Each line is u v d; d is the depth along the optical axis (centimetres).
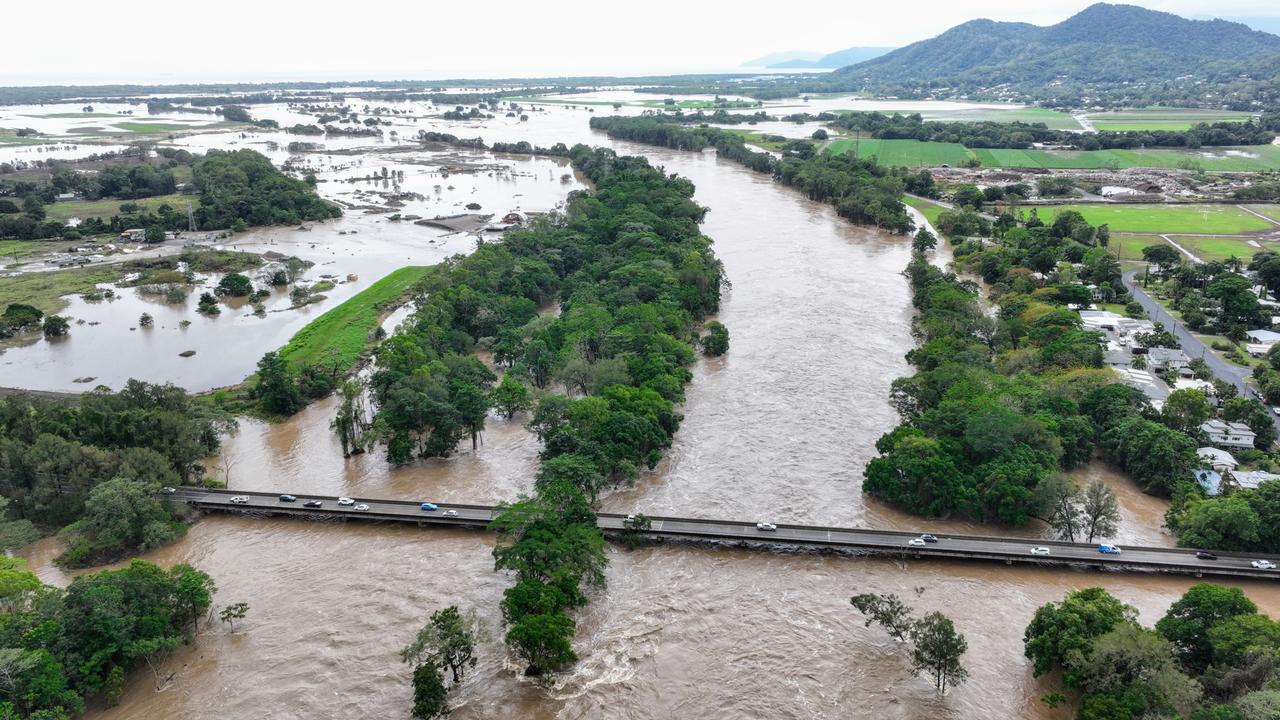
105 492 10788
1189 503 11112
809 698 8231
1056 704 7712
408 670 8688
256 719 8031
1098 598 8581
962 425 12575
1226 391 14600
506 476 12988
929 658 8256
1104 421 13300
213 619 9519
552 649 8281
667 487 12412
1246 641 7625
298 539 11319
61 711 7275
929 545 10588
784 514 11650
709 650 8956
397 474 13150
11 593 8575
